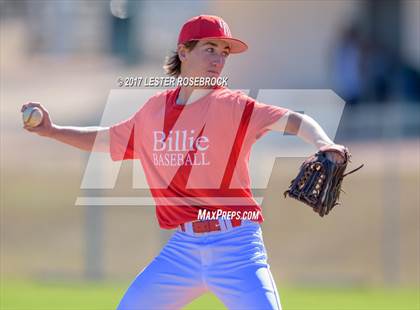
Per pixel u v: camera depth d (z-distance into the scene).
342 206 51.72
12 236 54.81
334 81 66.31
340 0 68.06
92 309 36.16
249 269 18.06
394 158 52.72
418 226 50.53
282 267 49.06
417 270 48.91
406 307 37.22
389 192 51.34
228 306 18.23
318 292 42.97
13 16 122.50
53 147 63.56
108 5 111.31
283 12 66.56
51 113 76.56
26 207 57.03
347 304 38.19
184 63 18.91
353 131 56.25
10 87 93.06
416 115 57.50
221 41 18.73
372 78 67.25
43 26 114.00
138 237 51.91
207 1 72.38
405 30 71.56
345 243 50.22
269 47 66.25
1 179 59.91
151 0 106.94
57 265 51.44
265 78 66.00
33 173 60.44
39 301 38.69
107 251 51.12
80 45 111.62
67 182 59.00
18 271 50.47
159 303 18.66
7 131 67.19
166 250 18.83
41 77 98.62
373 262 49.16
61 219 55.84
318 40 66.94
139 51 105.31
